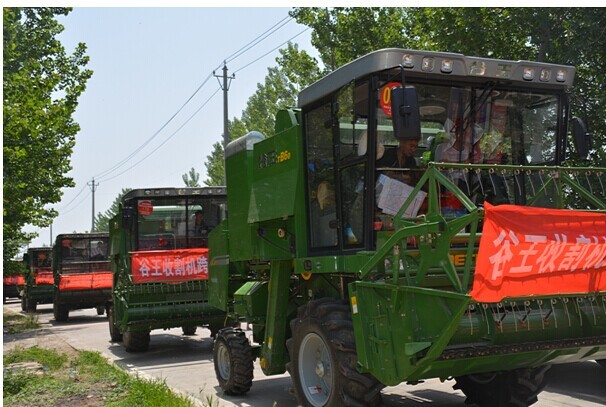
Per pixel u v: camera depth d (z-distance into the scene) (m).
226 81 28.98
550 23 12.48
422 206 6.00
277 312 7.59
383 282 5.37
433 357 4.83
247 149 8.33
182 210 13.45
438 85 6.03
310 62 22.55
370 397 5.61
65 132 21.70
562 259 4.93
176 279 12.73
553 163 6.68
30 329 20.42
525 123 6.47
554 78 6.40
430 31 16.02
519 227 4.76
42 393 8.42
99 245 23.47
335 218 6.47
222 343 8.65
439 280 5.58
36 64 19.03
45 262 28.12
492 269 4.67
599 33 11.62
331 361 5.91
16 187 16.42
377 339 5.35
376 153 5.83
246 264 9.06
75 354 13.12
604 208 5.38
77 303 22.73
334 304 6.19
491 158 6.36
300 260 6.87
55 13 22.53
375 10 19.00
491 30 13.63
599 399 7.53
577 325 5.58
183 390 9.16
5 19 18.27
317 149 6.76
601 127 11.76
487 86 6.20
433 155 6.07
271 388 8.96
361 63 5.84
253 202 8.00
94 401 7.82
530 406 7.19
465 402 6.86
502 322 5.32
